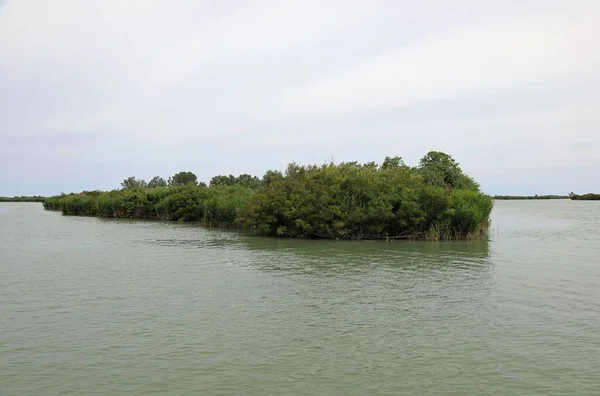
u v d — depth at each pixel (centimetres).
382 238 4772
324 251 3844
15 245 4425
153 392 1212
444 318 1873
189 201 8006
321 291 2356
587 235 5297
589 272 2850
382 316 1903
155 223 7644
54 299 2197
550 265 3114
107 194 10638
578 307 2030
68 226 6988
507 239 4797
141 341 1599
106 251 3938
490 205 5106
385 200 4675
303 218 4803
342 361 1418
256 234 5394
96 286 2489
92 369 1361
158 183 12900
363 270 2952
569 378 1295
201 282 2588
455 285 2488
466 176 8006
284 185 5128
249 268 3039
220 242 4578
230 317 1889
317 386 1244
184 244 4431
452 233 4731
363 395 1191
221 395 1193
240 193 7331
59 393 1209
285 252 3794
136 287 2461
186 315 1919
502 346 1548
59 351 1506
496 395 1191
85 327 1759
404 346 1550
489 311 1972
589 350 1509
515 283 2530
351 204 4750
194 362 1410
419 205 4638
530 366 1379
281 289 2405
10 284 2545
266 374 1321
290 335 1662
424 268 3016
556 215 10106
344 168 5212
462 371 1342
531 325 1777
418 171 7138
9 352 1499
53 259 3484
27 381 1282
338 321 1836
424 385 1249
